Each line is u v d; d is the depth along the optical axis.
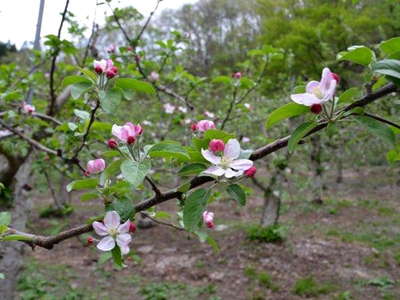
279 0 13.08
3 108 3.01
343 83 7.46
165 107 3.94
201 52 11.27
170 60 3.46
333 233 7.42
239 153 1.02
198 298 5.15
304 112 1.00
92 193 1.21
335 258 6.19
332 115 0.97
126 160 1.00
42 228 6.80
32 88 3.17
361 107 0.97
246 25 15.33
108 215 1.12
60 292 5.34
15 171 2.77
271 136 5.75
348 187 12.30
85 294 5.30
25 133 2.85
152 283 5.63
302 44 10.14
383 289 5.12
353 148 8.70
